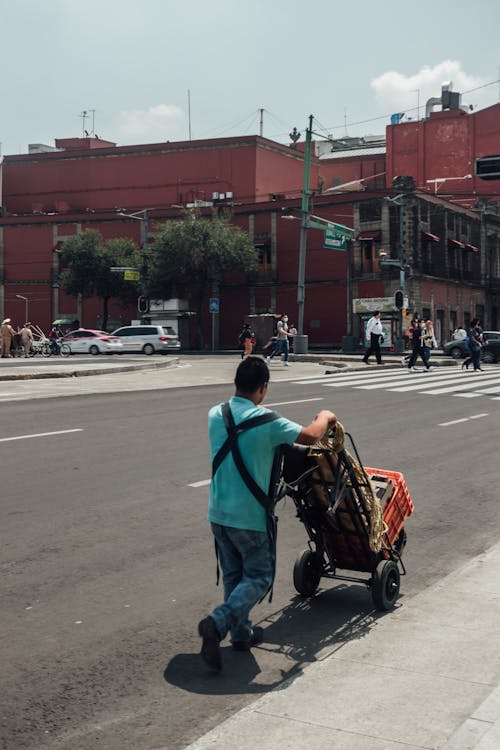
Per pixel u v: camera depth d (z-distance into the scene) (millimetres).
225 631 3953
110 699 3750
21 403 15648
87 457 9844
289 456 4426
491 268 68188
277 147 70812
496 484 9047
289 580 5645
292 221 60625
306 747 3271
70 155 74188
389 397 17797
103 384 20516
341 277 58219
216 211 63219
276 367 29578
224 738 3352
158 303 61000
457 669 4051
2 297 70812
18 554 5980
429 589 5383
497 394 18844
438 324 59250
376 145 81812
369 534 4859
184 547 6250
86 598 5094
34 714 3598
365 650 4332
